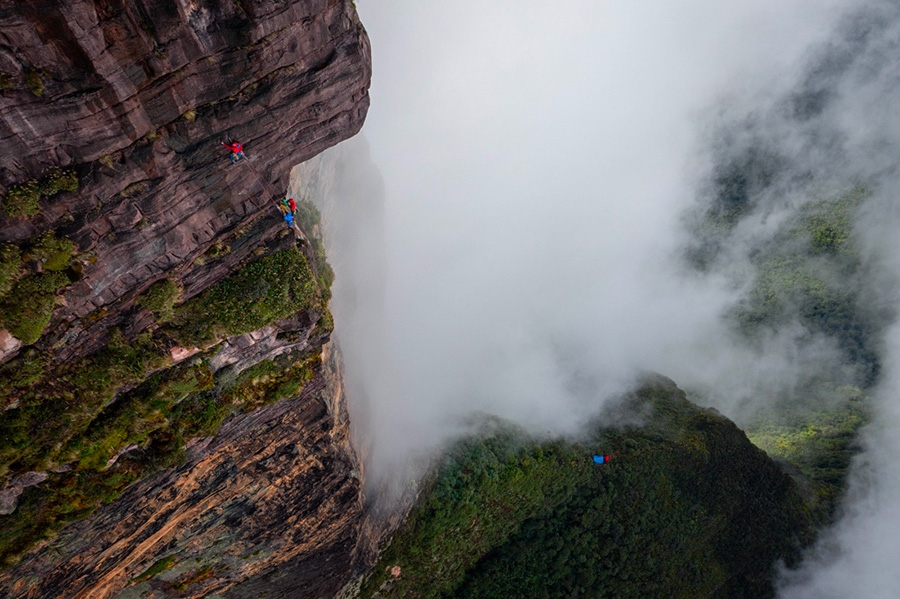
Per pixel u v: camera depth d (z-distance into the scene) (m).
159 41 12.85
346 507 31.41
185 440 20.80
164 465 20.30
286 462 26.91
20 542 17.95
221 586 30.48
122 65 12.62
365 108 19.14
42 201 13.25
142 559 24.73
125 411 18.11
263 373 22.52
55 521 18.36
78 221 14.04
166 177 15.17
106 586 24.16
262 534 28.92
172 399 19.16
